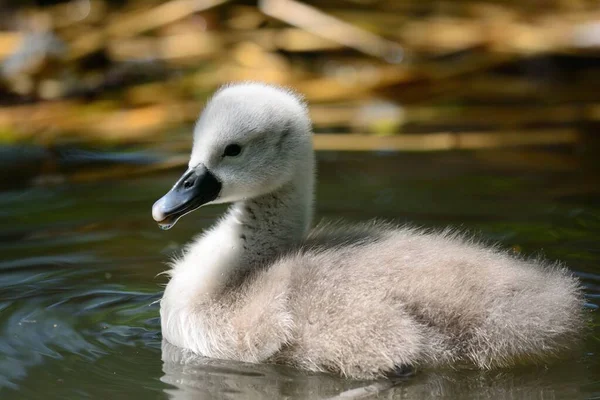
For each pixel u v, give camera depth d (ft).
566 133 50.06
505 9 63.16
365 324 27.50
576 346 28.99
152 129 50.96
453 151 47.98
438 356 27.50
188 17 61.77
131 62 58.54
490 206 40.93
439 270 28.09
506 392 26.89
